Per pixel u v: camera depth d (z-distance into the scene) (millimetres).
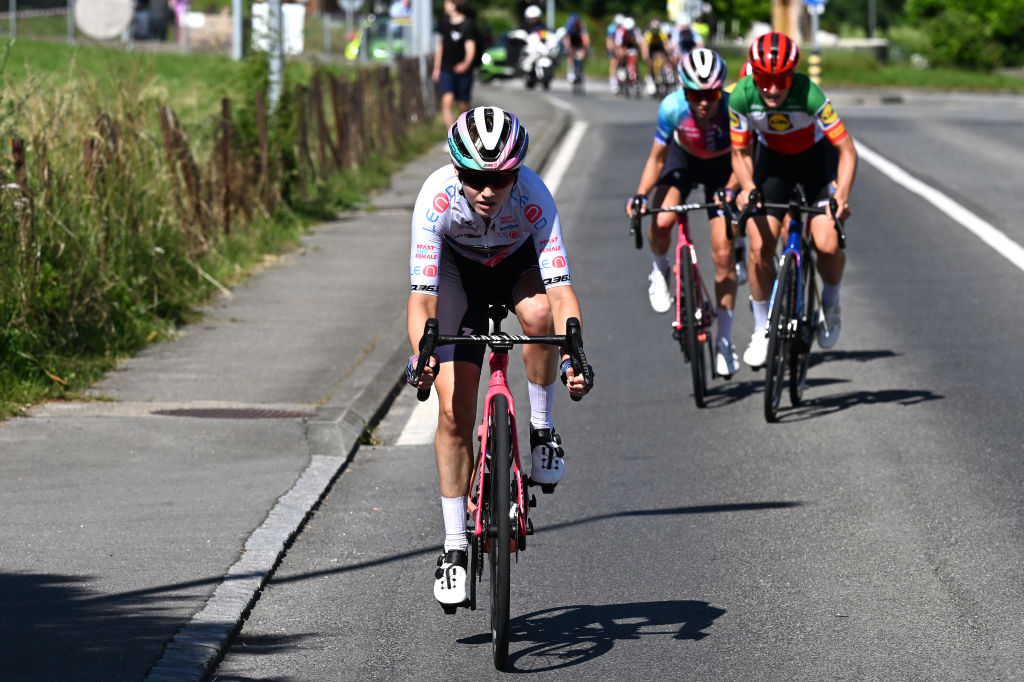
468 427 15375
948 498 19906
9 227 28188
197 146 41219
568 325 14312
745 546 18266
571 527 19312
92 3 98625
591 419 25172
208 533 18594
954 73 146750
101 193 32125
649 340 31281
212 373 27812
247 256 39844
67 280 29234
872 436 23297
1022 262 38750
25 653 14469
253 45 46531
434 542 18797
